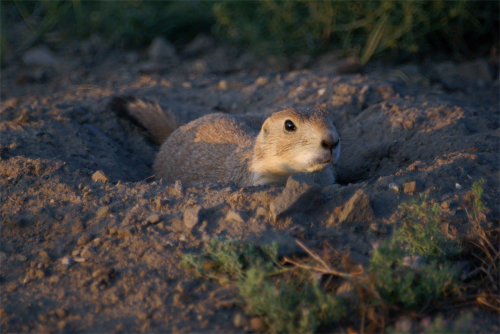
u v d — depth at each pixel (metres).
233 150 13.01
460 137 12.38
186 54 24.58
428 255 7.72
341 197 9.26
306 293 6.98
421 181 9.73
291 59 22.77
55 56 23.77
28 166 10.86
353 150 14.18
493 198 9.16
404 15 20.27
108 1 25.62
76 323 7.02
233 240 7.98
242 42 24.73
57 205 9.74
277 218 8.67
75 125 14.56
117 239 8.73
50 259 8.45
